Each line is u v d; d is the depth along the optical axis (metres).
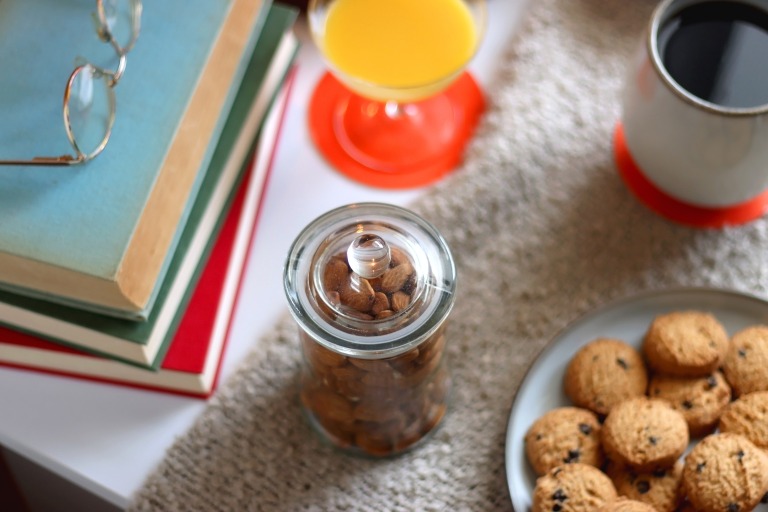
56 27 0.77
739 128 0.75
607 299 0.83
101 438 0.80
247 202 0.84
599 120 0.88
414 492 0.78
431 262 0.69
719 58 0.78
